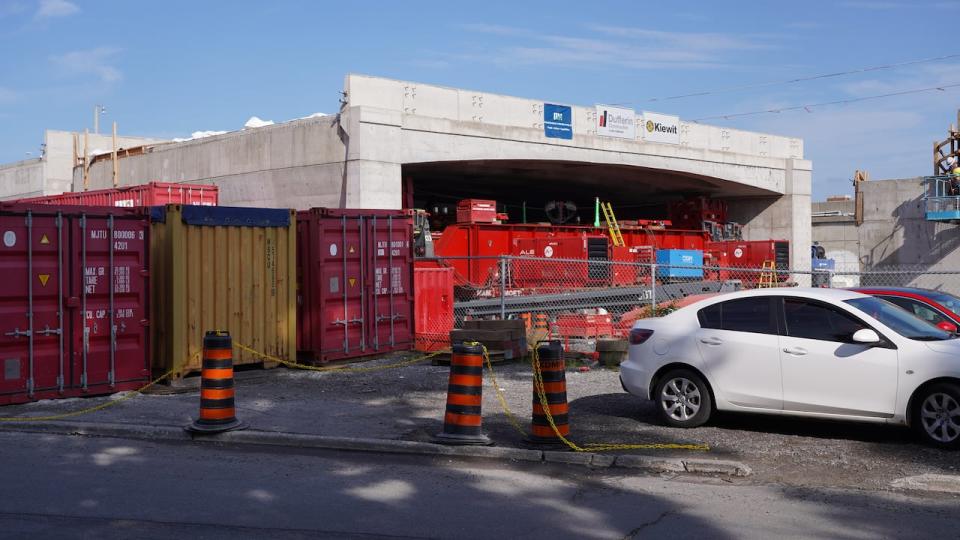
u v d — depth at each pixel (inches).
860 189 1947.6
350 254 653.3
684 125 1536.7
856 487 309.0
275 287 615.5
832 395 372.8
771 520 267.7
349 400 490.0
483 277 1094.4
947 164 1829.5
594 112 1386.6
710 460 334.6
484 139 1229.1
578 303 978.1
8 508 274.5
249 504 281.9
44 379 486.0
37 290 483.5
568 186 1667.1
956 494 300.0
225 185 1279.5
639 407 470.0
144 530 251.9
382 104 1130.0
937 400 355.9
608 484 314.7
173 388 535.5
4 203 470.6
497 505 283.9
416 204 1657.2
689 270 1229.7
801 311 388.8
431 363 653.9
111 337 512.4
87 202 1119.0
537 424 368.5
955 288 1793.8
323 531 253.0
